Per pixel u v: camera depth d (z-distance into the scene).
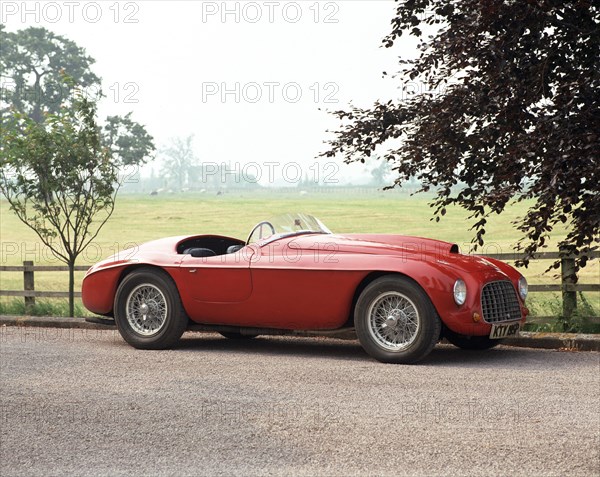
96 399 5.63
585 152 7.24
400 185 9.09
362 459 4.15
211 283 7.99
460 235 50.72
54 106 76.69
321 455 4.23
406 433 4.64
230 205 96.25
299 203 102.19
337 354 7.83
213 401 5.52
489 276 7.28
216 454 4.28
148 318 8.29
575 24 7.93
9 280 32.88
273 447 4.39
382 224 62.47
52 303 12.69
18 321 10.91
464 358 7.46
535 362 7.19
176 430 4.77
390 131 8.93
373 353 7.24
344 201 111.31
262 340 9.07
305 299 7.60
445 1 9.07
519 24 7.82
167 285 8.19
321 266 7.49
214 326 8.23
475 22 7.98
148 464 4.13
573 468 3.96
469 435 4.57
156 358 7.53
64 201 11.70
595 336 8.22
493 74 7.99
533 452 4.23
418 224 61.78
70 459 4.24
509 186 7.84
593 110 7.48
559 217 7.77
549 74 8.09
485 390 5.84
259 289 7.79
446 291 6.98
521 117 8.01
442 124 8.30
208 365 7.07
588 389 5.86
